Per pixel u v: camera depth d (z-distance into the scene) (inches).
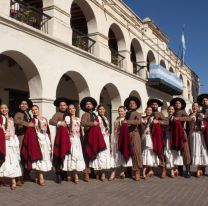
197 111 368.8
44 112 446.9
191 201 243.8
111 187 299.4
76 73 526.6
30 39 427.8
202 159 355.9
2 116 297.4
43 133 316.8
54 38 467.5
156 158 353.7
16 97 547.8
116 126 356.8
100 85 591.5
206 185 308.8
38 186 304.0
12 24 395.9
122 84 679.1
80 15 657.0
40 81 446.0
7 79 525.0
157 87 844.0
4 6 393.4
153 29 891.4
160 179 344.8
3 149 283.6
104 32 625.6
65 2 510.9
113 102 676.7
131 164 341.1
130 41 737.6
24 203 239.0
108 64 616.7
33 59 431.2
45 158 311.4
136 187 299.4
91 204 235.1
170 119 362.6
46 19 485.4
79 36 572.7
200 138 357.7
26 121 314.3
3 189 289.7
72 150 319.9
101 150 333.4
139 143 341.1
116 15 681.0
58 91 652.7
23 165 308.5
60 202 241.9
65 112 334.6
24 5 445.7
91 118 341.7
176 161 353.4
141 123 352.5
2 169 285.0
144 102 794.2
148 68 876.6
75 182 319.9
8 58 504.1
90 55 554.9
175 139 350.0
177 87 937.5
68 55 503.5
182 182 325.4
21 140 315.3
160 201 243.9
